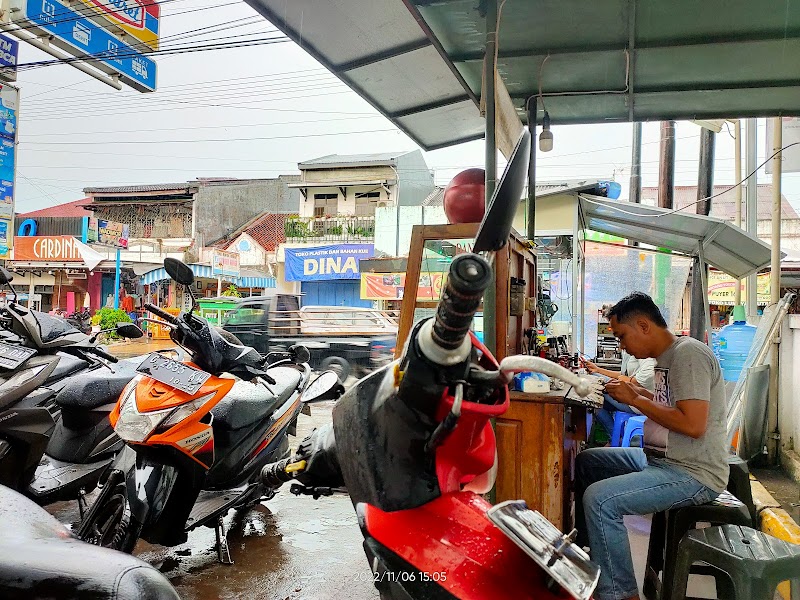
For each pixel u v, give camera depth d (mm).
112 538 2811
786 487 4828
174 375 2887
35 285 26234
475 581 1230
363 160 22422
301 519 4090
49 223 27719
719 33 3637
